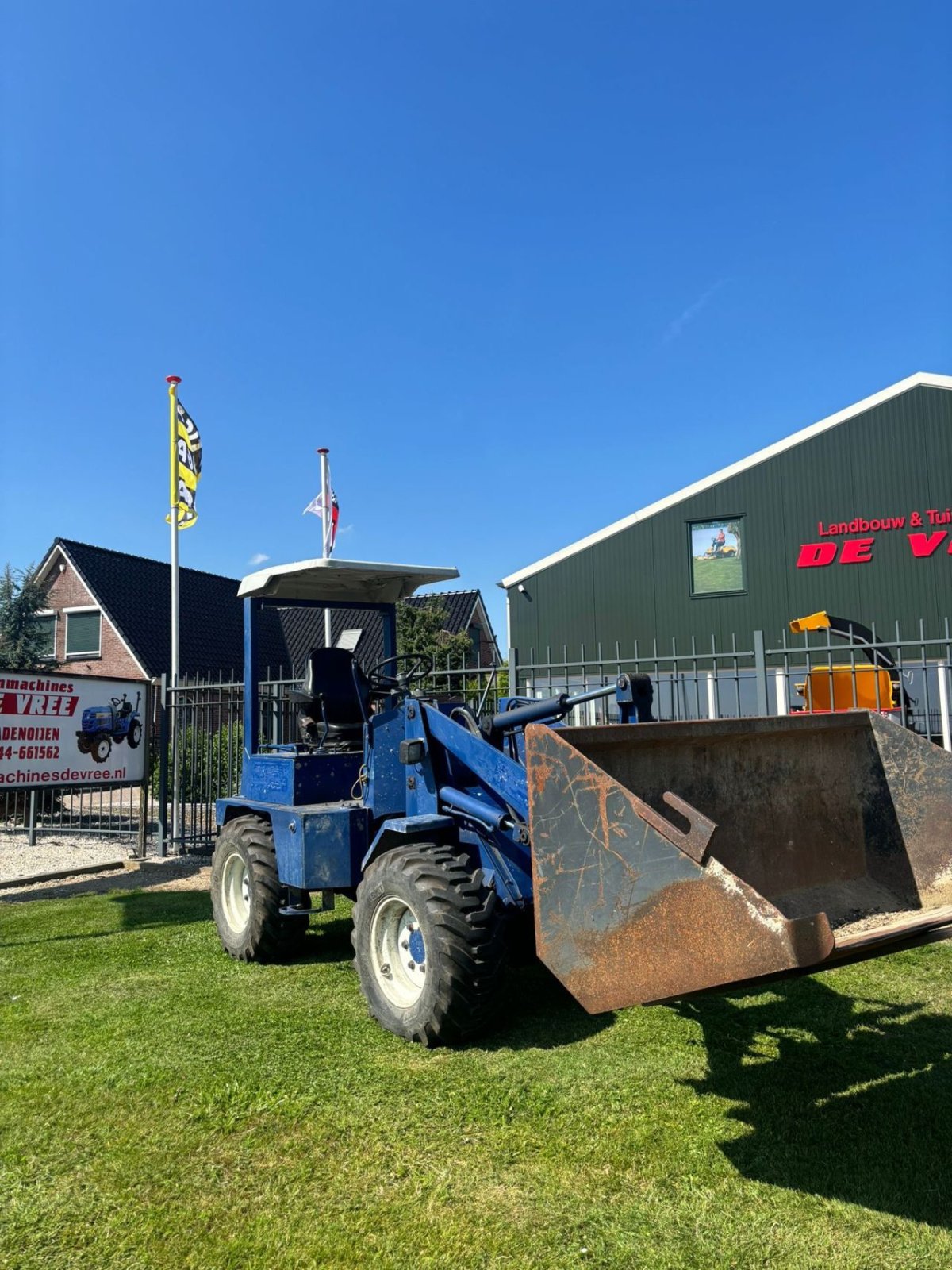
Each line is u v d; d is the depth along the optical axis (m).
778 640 21.28
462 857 4.33
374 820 5.20
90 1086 3.80
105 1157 3.22
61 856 10.70
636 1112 3.44
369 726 5.20
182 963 5.73
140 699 10.34
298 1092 3.67
